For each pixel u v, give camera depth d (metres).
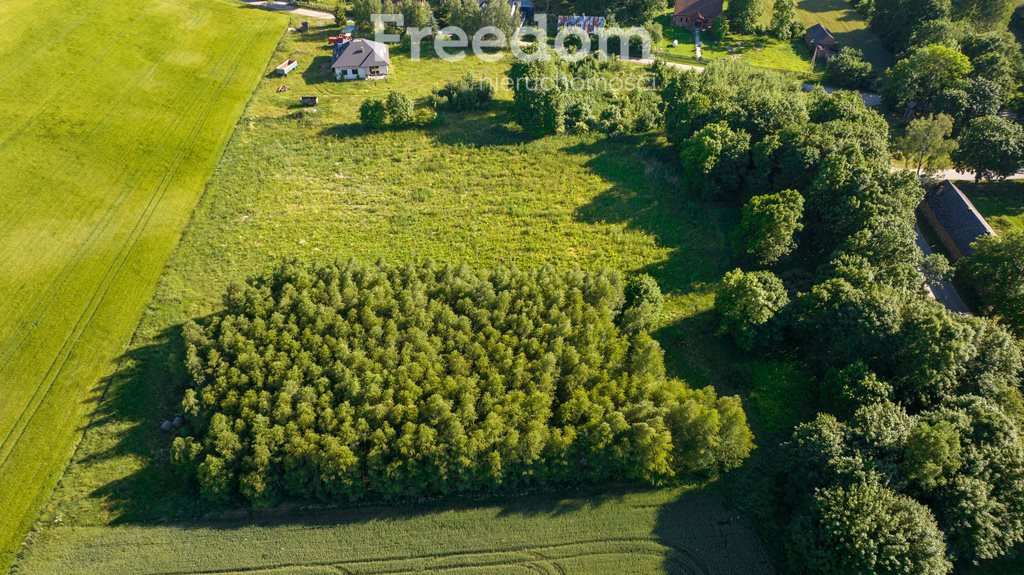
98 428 58.03
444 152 97.19
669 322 70.69
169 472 54.88
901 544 43.91
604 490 54.88
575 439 54.03
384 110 100.12
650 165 95.44
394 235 81.19
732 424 53.19
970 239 78.44
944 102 99.69
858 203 71.81
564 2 153.12
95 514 51.81
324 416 53.75
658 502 54.00
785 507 52.94
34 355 64.38
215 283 73.50
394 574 49.16
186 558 49.38
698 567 49.91
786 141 81.31
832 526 45.78
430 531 51.53
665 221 84.56
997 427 50.31
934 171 89.56
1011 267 66.50
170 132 97.00
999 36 113.50
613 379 58.69
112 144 92.69
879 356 58.62
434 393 55.81
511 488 54.31
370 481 52.50
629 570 49.66
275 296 65.62
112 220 80.88
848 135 80.00
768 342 65.44
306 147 97.00
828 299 62.62
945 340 55.25
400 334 61.19
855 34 146.00
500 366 58.44
